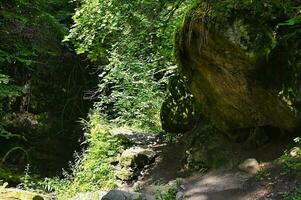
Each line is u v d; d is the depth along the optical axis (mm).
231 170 7527
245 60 6523
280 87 6605
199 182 7555
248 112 7438
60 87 15758
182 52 7680
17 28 11219
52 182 9828
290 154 6824
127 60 11781
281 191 6203
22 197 7848
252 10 6477
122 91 13805
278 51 6559
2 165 12188
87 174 9547
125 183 9094
